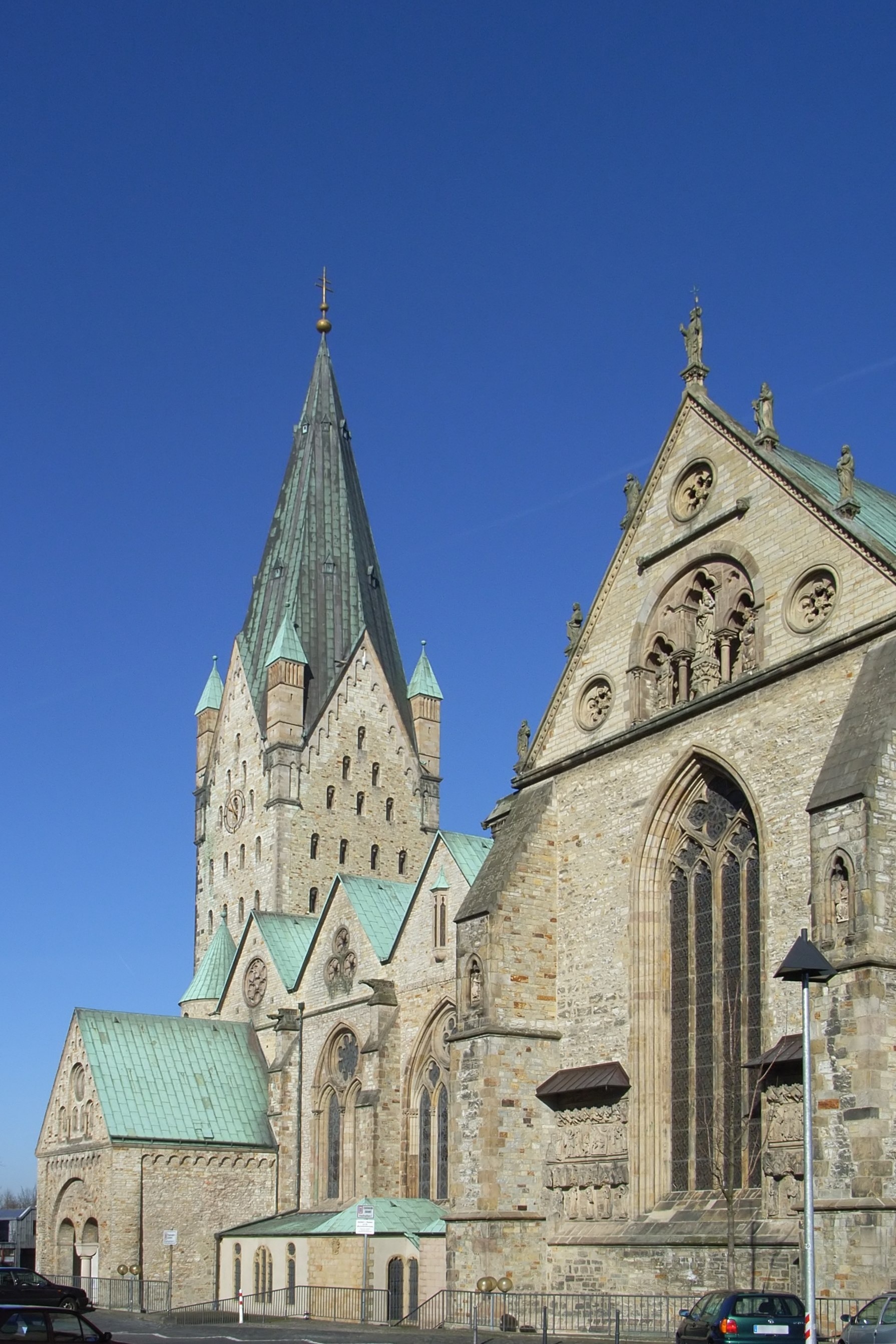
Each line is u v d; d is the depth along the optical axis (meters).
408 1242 79.75
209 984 124.00
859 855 46.16
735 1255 50.88
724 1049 55.38
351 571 147.38
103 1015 108.00
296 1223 93.88
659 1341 49.84
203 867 144.75
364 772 141.75
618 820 61.44
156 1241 98.62
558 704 66.62
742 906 55.53
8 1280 63.25
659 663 62.00
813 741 52.75
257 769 139.75
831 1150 44.97
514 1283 59.09
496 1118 60.31
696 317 63.41
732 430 60.06
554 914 63.72
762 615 56.53
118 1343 53.94
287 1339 56.09
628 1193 56.81
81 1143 103.12
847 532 53.56
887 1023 44.72
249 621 147.62
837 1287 43.88
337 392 154.75
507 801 67.69
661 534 62.88
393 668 148.62
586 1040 60.88
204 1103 104.94
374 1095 91.69
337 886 103.88
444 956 90.69
